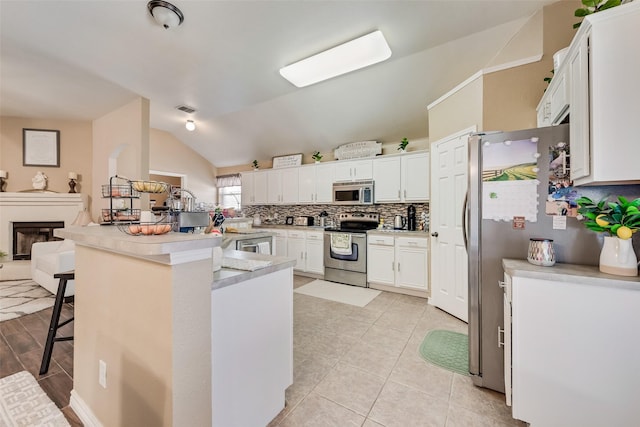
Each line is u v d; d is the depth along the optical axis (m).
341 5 2.02
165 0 1.95
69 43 2.47
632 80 1.10
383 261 3.87
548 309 1.27
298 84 3.18
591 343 1.20
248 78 3.20
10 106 4.04
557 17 2.14
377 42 2.44
